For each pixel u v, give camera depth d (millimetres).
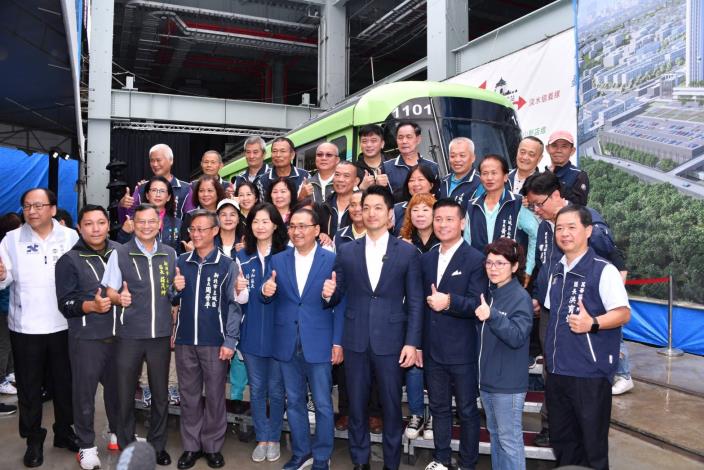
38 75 5176
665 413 4562
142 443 1101
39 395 3691
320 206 4148
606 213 6805
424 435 3709
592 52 6973
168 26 16266
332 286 3285
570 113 7328
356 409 3406
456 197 4234
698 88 5793
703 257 5848
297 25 16469
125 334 3525
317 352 3445
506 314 2939
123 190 6832
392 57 19562
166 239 4668
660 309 6465
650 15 6254
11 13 3920
